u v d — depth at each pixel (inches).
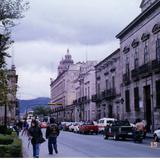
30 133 748.0
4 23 904.9
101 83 3043.8
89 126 2126.0
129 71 2281.0
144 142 1364.4
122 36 2420.0
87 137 1790.1
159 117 1807.3
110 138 1672.0
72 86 5098.4
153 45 1895.9
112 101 2714.1
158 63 1802.4
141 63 2071.9
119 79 2554.1
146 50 2000.5
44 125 3038.9
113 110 2684.5
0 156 632.4
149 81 1945.1
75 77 5098.4
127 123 1581.0
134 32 2187.5
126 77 2310.5
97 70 3164.4
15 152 641.6
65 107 5108.3
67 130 2778.1
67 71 5177.2
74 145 1224.2
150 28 1939.0
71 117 4544.8
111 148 1082.1
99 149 1048.8
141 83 2069.4
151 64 1909.4
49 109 6806.1
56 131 896.9
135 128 1375.5
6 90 959.0
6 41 912.3
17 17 1015.6
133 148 1078.4
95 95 3152.1
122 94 2428.6
